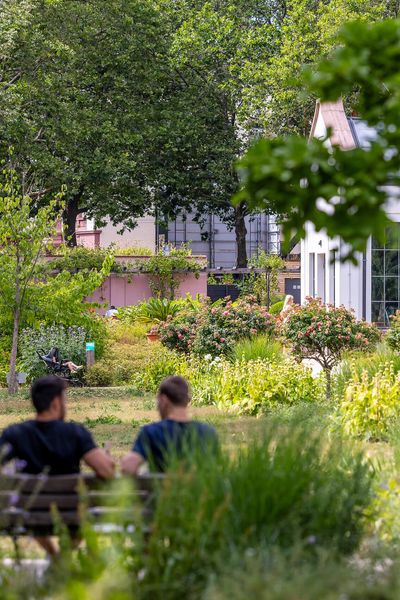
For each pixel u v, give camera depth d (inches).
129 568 209.9
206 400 745.0
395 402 534.6
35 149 1640.0
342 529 236.5
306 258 1146.7
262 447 240.8
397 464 370.0
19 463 239.8
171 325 946.7
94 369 966.4
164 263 1887.3
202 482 218.4
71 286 928.3
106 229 2664.9
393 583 191.9
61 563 208.5
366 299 1033.5
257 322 884.6
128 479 221.9
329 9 1605.6
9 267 903.7
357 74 190.9
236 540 213.2
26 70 1568.7
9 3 1438.2
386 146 191.3
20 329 1026.1
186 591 201.2
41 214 900.0
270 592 180.1
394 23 191.8
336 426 523.2
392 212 840.9
